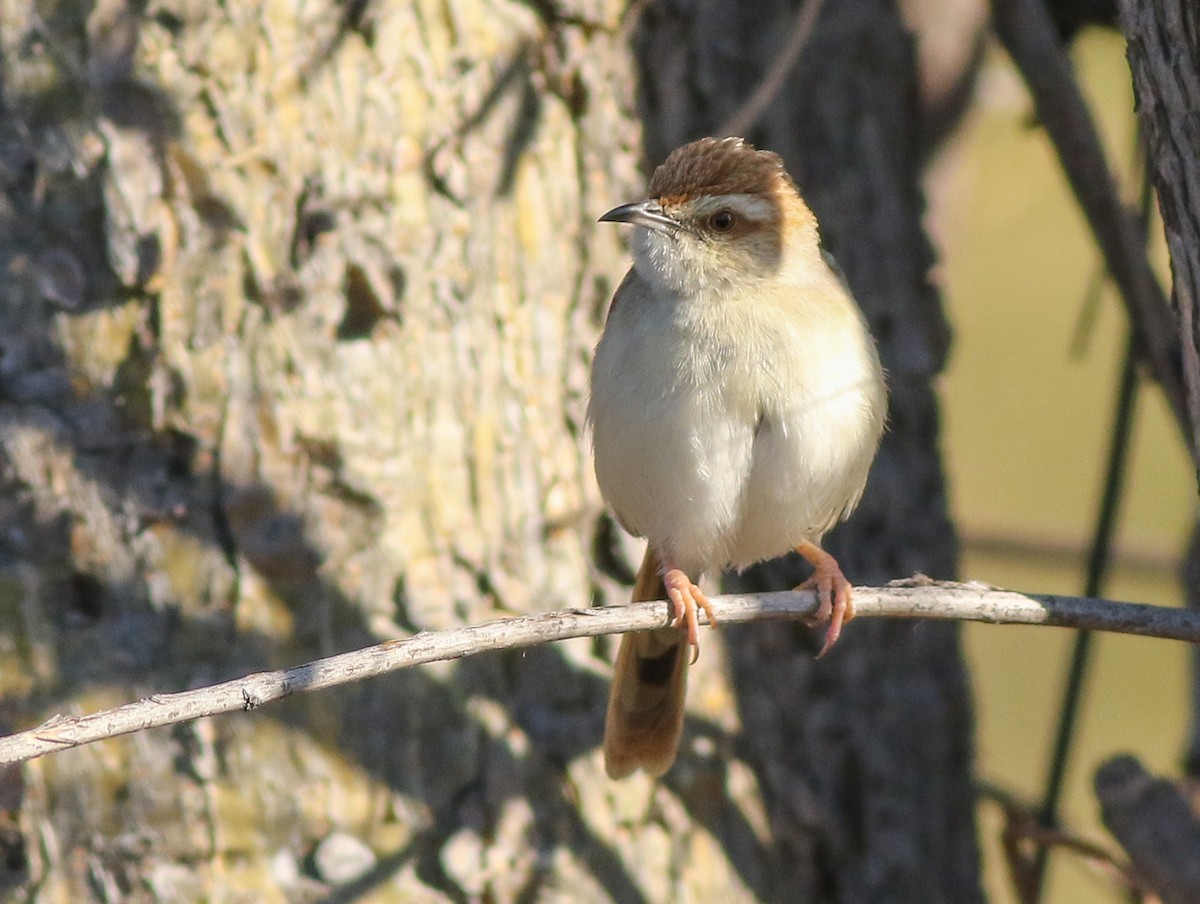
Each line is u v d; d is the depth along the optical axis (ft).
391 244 28.66
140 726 18.60
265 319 28.19
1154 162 22.43
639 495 29.27
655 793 30.45
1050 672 57.31
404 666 20.18
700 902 30.42
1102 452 57.21
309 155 28.30
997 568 50.16
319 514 28.27
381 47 28.76
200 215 28.02
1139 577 46.96
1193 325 22.04
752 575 33.55
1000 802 35.63
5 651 28.04
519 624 20.99
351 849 28.17
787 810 32.24
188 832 27.86
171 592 28.07
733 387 28.53
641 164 31.53
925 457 35.73
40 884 27.91
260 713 28.17
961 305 58.13
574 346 30.73
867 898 32.86
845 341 29.04
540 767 29.43
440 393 28.96
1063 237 57.21
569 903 29.09
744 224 28.94
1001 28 34.81
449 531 28.94
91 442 28.14
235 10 27.91
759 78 33.32
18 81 27.94
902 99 36.78
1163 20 21.89
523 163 30.01
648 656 29.48
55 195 27.99
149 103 27.84
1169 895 29.14
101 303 28.14
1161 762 54.70
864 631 33.96
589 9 30.60
